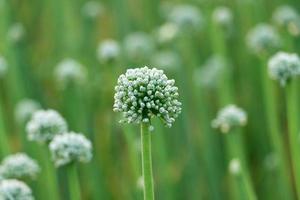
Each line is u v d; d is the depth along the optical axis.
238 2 2.68
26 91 2.57
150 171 1.46
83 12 2.79
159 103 1.48
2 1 2.61
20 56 2.62
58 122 1.84
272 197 2.23
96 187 2.23
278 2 2.77
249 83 2.50
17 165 1.86
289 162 2.35
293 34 2.36
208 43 2.72
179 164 2.33
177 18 2.48
